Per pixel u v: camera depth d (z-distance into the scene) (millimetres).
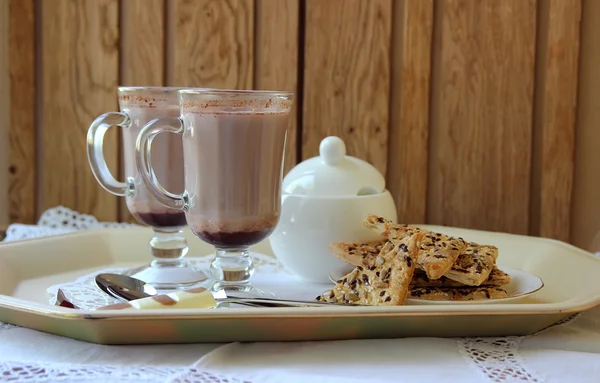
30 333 752
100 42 1228
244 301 793
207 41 1222
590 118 1217
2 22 1228
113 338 722
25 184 1250
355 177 897
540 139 1226
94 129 885
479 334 750
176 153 897
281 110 824
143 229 1027
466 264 818
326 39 1214
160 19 1220
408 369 697
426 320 730
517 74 1212
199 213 823
